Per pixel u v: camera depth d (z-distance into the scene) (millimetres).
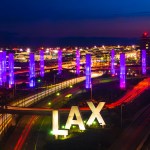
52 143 119062
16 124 143500
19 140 125062
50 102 188375
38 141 123562
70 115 127438
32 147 117938
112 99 198375
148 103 187750
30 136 129000
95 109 131000
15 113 137250
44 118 150625
